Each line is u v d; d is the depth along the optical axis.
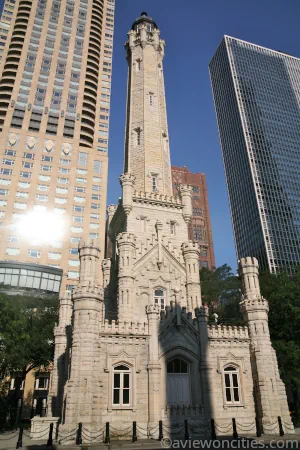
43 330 56.00
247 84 194.38
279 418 31.05
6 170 101.44
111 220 54.28
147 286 41.38
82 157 110.81
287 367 43.00
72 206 103.00
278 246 153.38
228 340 36.00
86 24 137.12
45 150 107.56
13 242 93.44
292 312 44.84
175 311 35.47
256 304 37.28
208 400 32.75
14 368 47.25
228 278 73.88
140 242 43.50
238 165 178.88
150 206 46.69
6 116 109.12
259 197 162.50
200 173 164.25
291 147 183.12
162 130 55.19
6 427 41.75
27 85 116.69
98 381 30.84
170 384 33.03
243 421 33.12
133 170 51.22
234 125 186.75
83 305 32.62
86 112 121.06
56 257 95.25
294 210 165.50
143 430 30.20
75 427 28.39
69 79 123.12
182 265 43.84
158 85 58.84
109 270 52.72
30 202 99.56
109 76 133.00
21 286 82.44
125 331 33.22
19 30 125.19
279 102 195.62
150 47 62.47
